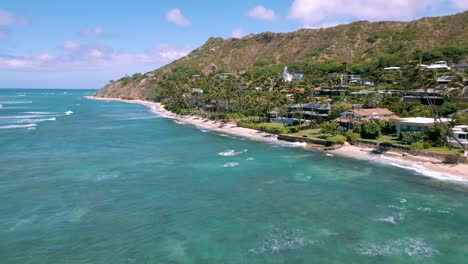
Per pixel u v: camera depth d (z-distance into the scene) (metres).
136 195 50.28
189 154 77.00
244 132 111.31
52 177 58.44
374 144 77.06
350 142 83.12
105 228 39.88
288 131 100.12
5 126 119.94
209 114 154.88
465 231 38.53
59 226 40.28
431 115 90.44
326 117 108.50
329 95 146.75
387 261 32.88
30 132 107.25
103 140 95.12
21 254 34.38
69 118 154.00
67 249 35.34
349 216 42.59
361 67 194.12
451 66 149.25
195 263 32.81
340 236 37.69
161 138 100.00
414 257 33.50
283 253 34.47
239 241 36.81
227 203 47.19
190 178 58.31
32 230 39.25
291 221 41.47
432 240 36.62
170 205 46.59
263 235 38.09
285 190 52.12
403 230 38.84
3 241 36.72
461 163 61.31
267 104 122.19
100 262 33.09
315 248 35.31
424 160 65.38
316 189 52.41
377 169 62.84
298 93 118.62
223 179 57.72
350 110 99.56
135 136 103.31
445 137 69.44
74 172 61.56
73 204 46.72
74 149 81.75
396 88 133.88
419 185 53.50
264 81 188.00
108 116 166.88
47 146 84.94
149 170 63.19
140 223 41.19
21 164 66.75
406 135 75.06
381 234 37.97
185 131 116.00
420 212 43.50
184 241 36.94
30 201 47.59
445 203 46.25
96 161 69.75
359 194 50.03
